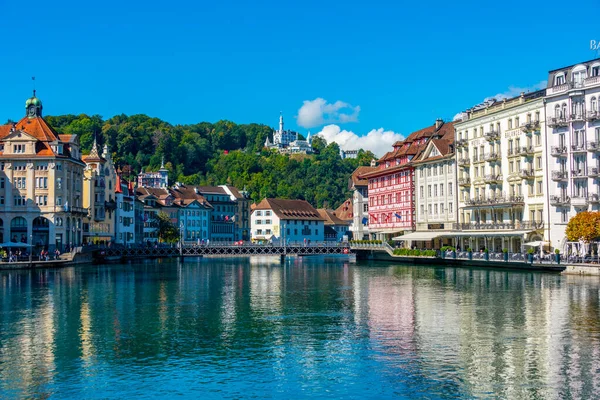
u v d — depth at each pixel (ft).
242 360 122.11
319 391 103.55
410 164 443.73
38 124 432.66
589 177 303.48
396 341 136.26
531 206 337.93
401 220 463.01
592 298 192.13
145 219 574.15
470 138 389.19
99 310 182.50
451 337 139.23
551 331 143.64
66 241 426.10
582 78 311.47
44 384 108.27
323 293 223.71
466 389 103.30
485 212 377.09
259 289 240.73
